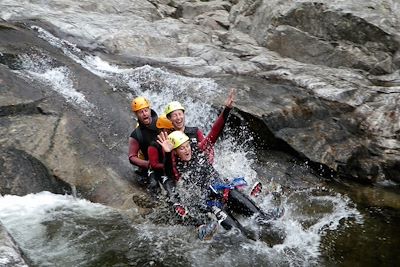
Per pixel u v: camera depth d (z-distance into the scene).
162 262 4.28
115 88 7.51
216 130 5.46
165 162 5.05
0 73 6.40
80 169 5.53
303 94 7.88
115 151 6.09
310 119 7.41
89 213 5.00
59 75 7.24
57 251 4.30
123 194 5.37
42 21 9.86
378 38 9.18
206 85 7.91
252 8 11.91
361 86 8.30
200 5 14.28
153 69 8.43
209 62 9.67
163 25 11.23
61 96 6.66
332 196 6.03
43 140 5.65
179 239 4.65
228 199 4.92
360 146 7.02
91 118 6.49
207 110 7.30
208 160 5.20
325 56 9.73
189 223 4.90
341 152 6.84
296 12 10.19
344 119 7.59
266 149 7.09
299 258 4.47
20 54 7.38
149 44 10.13
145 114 5.55
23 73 6.91
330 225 5.19
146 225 4.88
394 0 9.73
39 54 7.64
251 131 7.12
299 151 6.79
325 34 9.79
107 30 10.17
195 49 10.23
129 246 4.48
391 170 6.81
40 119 5.96
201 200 4.91
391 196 6.24
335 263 4.43
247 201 4.91
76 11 11.30
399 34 9.04
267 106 7.30
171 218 5.00
